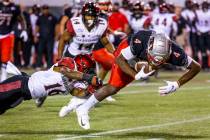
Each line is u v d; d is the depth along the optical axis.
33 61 37.50
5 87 13.78
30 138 14.12
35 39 35.59
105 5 20.56
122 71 13.71
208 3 38.62
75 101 14.80
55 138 14.13
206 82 30.98
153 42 13.06
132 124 16.34
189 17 37.88
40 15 35.25
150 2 33.31
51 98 22.64
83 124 14.01
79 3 24.28
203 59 39.12
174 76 34.50
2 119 17.22
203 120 17.14
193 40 38.12
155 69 13.31
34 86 13.80
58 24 34.72
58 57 18.48
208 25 38.38
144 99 22.75
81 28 18.27
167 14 31.12
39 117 17.61
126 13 32.94
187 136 14.52
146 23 29.95
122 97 23.41
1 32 24.77
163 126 16.02
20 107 19.78
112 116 17.89
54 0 40.84
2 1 24.73
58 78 13.89
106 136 14.46
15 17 25.16
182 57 13.47
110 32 23.80
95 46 20.80
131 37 13.52
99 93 13.95
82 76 13.93
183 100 22.47
